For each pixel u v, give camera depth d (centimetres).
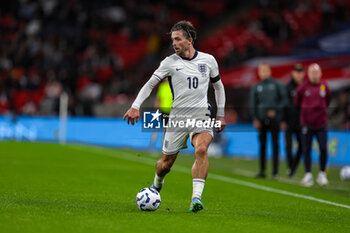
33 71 8819
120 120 6425
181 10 10338
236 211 2167
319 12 9369
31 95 8269
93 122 6712
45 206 1972
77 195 2445
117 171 3750
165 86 5034
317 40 8462
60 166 3919
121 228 1602
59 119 6988
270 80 3750
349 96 5666
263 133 3809
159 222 1730
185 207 2198
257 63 7725
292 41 8650
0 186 2642
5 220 1638
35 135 7012
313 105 3428
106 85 8806
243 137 5775
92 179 3203
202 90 2033
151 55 8888
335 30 8738
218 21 10169
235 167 4600
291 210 2320
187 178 3525
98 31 9775
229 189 3050
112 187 2858
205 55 2061
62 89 8106
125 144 6344
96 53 9062
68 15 9850
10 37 9569
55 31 9644
